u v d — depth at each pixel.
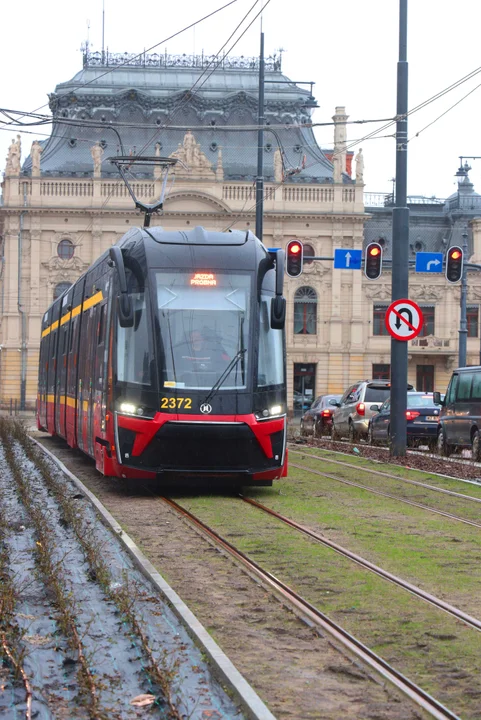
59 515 16.30
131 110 85.00
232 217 83.31
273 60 89.06
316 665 8.23
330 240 84.88
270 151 86.00
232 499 18.55
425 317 86.75
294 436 41.88
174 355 18.09
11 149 82.75
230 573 11.76
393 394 28.12
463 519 16.27
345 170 87.38
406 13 27.77
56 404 31.83
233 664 8.23
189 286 18.55
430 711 7.15
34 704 7.47
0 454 29.03
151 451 17.94
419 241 87.88
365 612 9.92
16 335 83.19
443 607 10.08
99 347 20.80
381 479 22.58
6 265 83.19
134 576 11.55
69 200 82.75
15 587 10.66
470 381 30.42
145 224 38.66
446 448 31.92
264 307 18.75
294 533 14.59
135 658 8.49
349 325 85.62
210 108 85.94
